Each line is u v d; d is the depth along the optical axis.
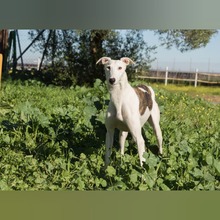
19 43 17.91
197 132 8.95
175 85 18.81
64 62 17.81
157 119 7.20
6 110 10.67
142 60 18.25
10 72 17.59
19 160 6.74
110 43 17.98
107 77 6.37
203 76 19.33
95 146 7.43
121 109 6.38
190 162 6.52
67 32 17.80
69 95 13.19
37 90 14.35
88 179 6.29
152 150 7.44
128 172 6.18
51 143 7.36
